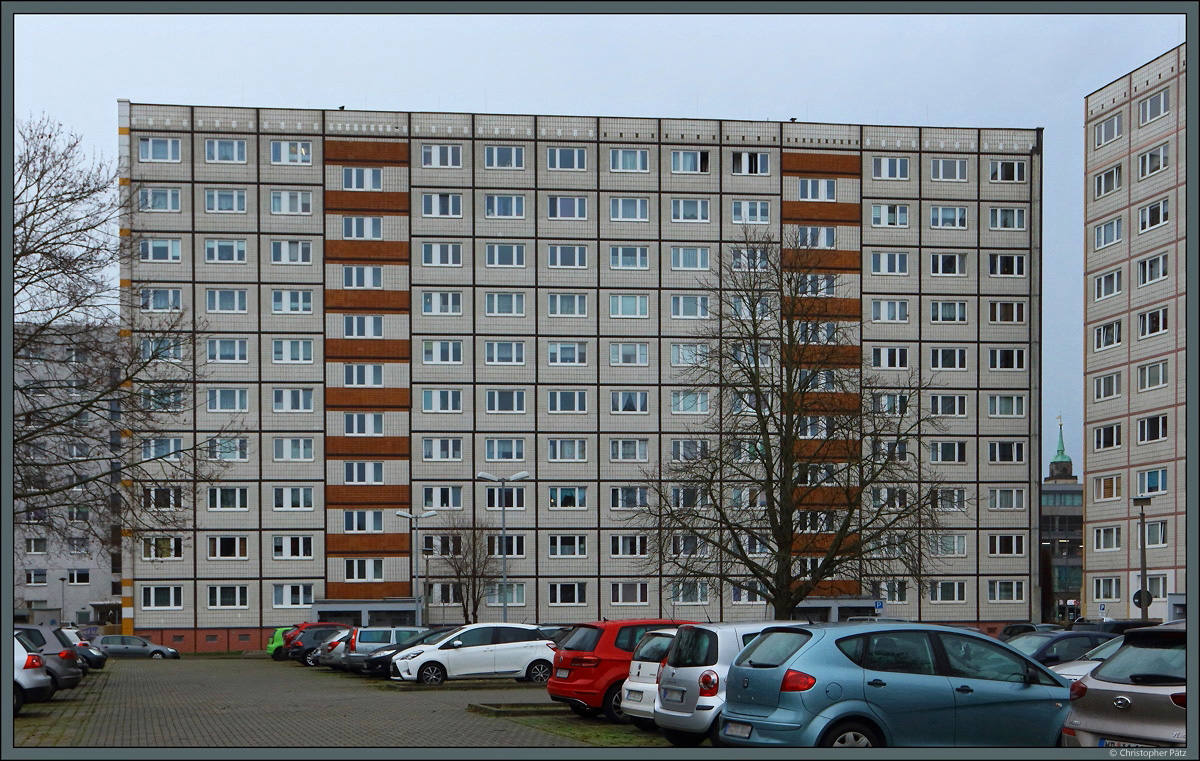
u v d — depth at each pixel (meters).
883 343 78.62
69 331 30.94
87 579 105.12
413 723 22.83
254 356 74.81
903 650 14.88
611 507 76.56
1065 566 146.75
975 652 15.20
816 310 44.66
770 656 15.00
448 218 76.62
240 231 75.06
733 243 76.88
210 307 74.56
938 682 14.77
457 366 76.19
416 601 67.81
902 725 14.52
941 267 79.56
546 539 76.25
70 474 31.27
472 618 74.62
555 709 24.58
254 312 74.94
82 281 30.97
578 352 77.06
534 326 76.81
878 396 43.41
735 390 43.66
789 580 40.50
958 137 80.12
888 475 41.47
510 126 77.38
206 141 75.19
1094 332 76.25
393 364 75.69
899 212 79.56
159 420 32.50
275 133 75.69
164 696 32.50
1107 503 74.06
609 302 77.31
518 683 35.03
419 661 34.84
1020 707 14.98
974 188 80.06
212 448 33.88
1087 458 76.31
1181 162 68.75
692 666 17.33
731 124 78.56
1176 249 69.00
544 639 36.00
